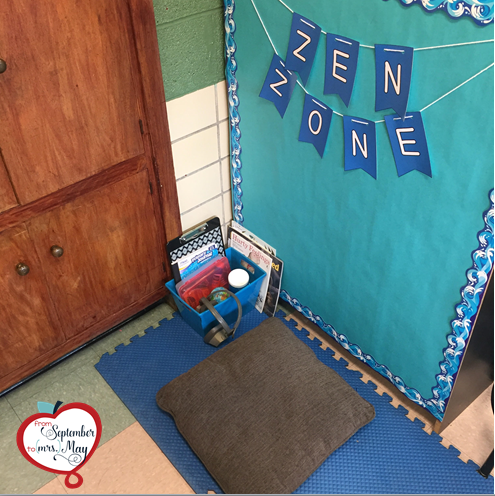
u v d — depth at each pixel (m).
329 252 1.75
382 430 1.73
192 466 1.66
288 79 1.55
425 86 1.22
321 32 1.38
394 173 1.40
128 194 1.76
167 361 1.94
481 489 1.58
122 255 1.87
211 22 1.65
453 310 1.45
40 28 1.32
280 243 1.96
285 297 2.09
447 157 1.26
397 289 1.58
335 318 1.89
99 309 1.92
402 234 1.47
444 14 1.12
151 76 1.58
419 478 1.61
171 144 1.78
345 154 1.49
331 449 1.62
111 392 1.85
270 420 1.67
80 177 1.60
